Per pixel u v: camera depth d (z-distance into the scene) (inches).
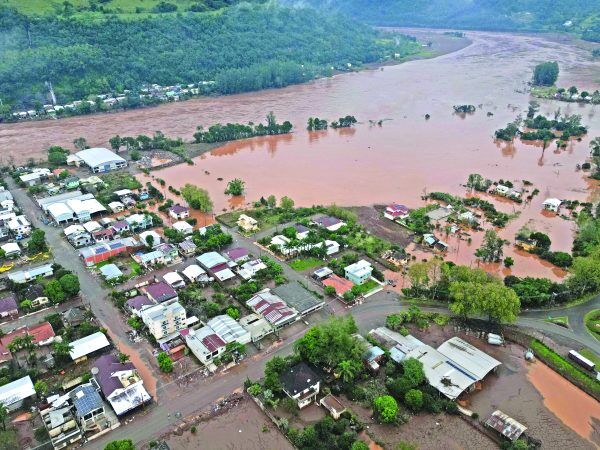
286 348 4111.7
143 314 4286.4
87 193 7229.3
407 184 7726.4
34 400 3570.4
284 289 4785.9
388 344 4037.9
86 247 5615.2
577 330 4291.3
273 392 3599.9
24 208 6835.6
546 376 3838.6
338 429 3299.7
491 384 3754.9
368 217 6560.0
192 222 6309.1
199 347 3956.7
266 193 7455.7
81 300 4729.3
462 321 4419.3
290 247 5438.0
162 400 3597.4
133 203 6914.4
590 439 3297.2
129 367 3772.1
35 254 5575.8
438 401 3528.5
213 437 3324.3
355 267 5083.7
